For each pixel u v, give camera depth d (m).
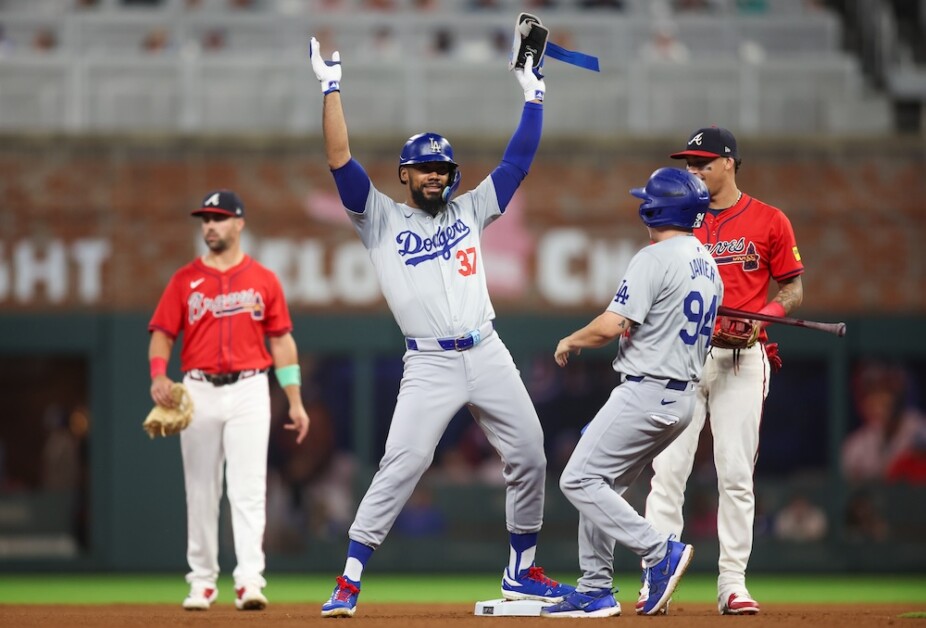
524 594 24.48
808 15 63.34
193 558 29.61
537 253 54.09
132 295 53.62
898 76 58.03
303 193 53.91
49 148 53.62
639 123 54.69
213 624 21.77
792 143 54.06
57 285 53.56
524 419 23.73
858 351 54.22
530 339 54.03
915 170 54.09
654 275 22.38
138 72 54.69
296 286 53.81
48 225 53.59
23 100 54.34
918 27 65.12
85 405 63.12
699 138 25.02
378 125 54.16
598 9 62.59
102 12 62.00
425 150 23.47
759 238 24.91
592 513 22.75
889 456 57.50
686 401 22.81
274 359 30.16
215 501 29.64
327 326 53.75
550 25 57.97
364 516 23.56
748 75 55.12
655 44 58.06
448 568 53.47
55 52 57.97
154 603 34.53
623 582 49.00
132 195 53.72
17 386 62.81
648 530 22.59
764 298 25.20
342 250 53.91
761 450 59.69
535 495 24.22
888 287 54.09
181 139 53.75
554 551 54.12
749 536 24.62
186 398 28.33
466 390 23.52
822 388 59.44
